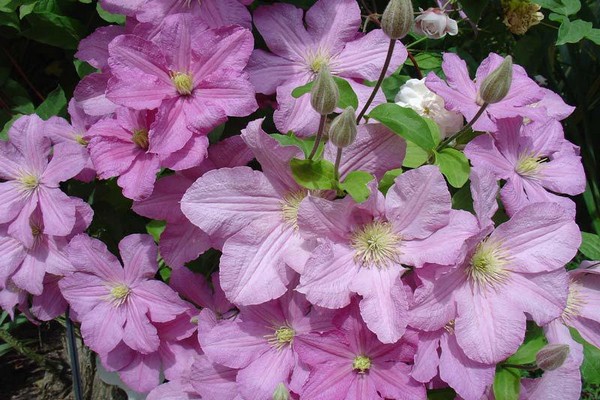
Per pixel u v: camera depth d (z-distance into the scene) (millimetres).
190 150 587
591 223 875
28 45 776
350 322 553
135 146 617
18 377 980
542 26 769
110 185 697
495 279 558
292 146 542
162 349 673
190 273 656
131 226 739
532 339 586
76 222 656
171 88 602
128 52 589
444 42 762
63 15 704
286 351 600
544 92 625
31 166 663
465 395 537
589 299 608
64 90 794
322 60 619
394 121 550
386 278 539
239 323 612
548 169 628
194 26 596
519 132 607
